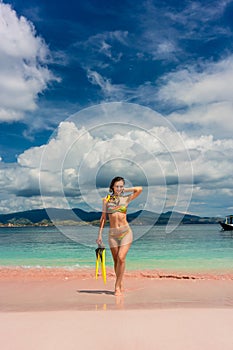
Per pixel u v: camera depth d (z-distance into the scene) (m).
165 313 3.67
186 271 7.38
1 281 6.13
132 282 5.99
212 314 3.60
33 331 3.09
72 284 5.84
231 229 27.70
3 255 10.86
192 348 2.67
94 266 8.30
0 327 3.22
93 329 3.13
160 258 9.75
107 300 4.59
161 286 5.59
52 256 10.60
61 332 3.05
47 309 4.00
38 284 5.84
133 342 2.80
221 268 7.83
